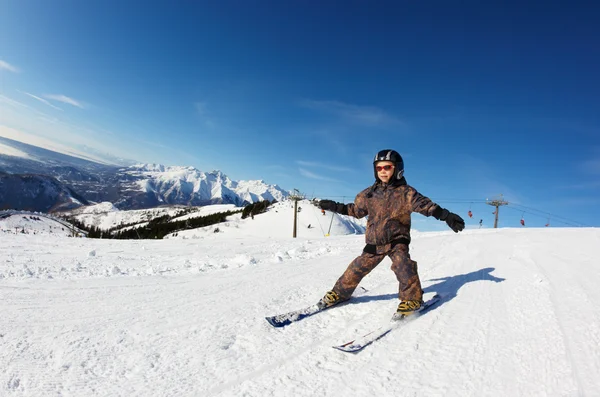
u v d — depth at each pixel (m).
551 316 2.74
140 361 2.22
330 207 3.37
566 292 3.33
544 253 5.75
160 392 1.87
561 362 2.01
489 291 3.63
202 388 1.91
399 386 1.87
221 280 4.65
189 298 3.68
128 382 1.97
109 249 9.67
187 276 5.01
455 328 2.64
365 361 2.17
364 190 3.32
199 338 2.57
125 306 3.39
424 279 4.50
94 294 3.86
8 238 11.10
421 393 1.80
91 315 3.10
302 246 10.23
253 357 2.26
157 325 2.85
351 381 1.94
